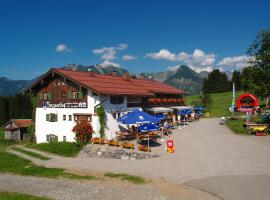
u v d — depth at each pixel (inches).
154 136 1400.1
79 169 992.9
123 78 2058.3
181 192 714.8
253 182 757.3
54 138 1546.5
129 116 1312.7
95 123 1397.6
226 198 663.8
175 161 994.7
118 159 1123.3
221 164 930.1
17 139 2090.3
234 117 2314.2
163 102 2116.1
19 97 3555.6
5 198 716.7
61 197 718.5
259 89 1962.4
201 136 1476.4
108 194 724.7
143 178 836.0
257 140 1326.3
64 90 1518.2
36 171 1024.2
